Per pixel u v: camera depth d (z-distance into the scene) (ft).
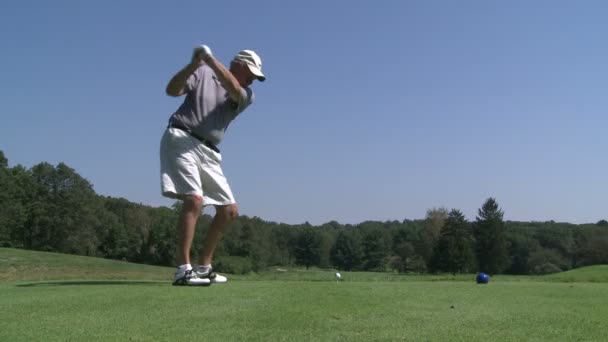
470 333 8.91
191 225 16.29
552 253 278.26
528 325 9.79
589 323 10.09
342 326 9.27
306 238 355.97
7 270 38.78
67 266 51.72
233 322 9.36
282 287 15.02
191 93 16.78
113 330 8.55
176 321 9.37
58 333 8.30
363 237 363.76
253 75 17.57
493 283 20.08
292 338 8.18
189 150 16.47
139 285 15.76
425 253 285.02
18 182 231.71
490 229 273.75
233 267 199.62
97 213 252.21
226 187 17.30
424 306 12.06
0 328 8.66
